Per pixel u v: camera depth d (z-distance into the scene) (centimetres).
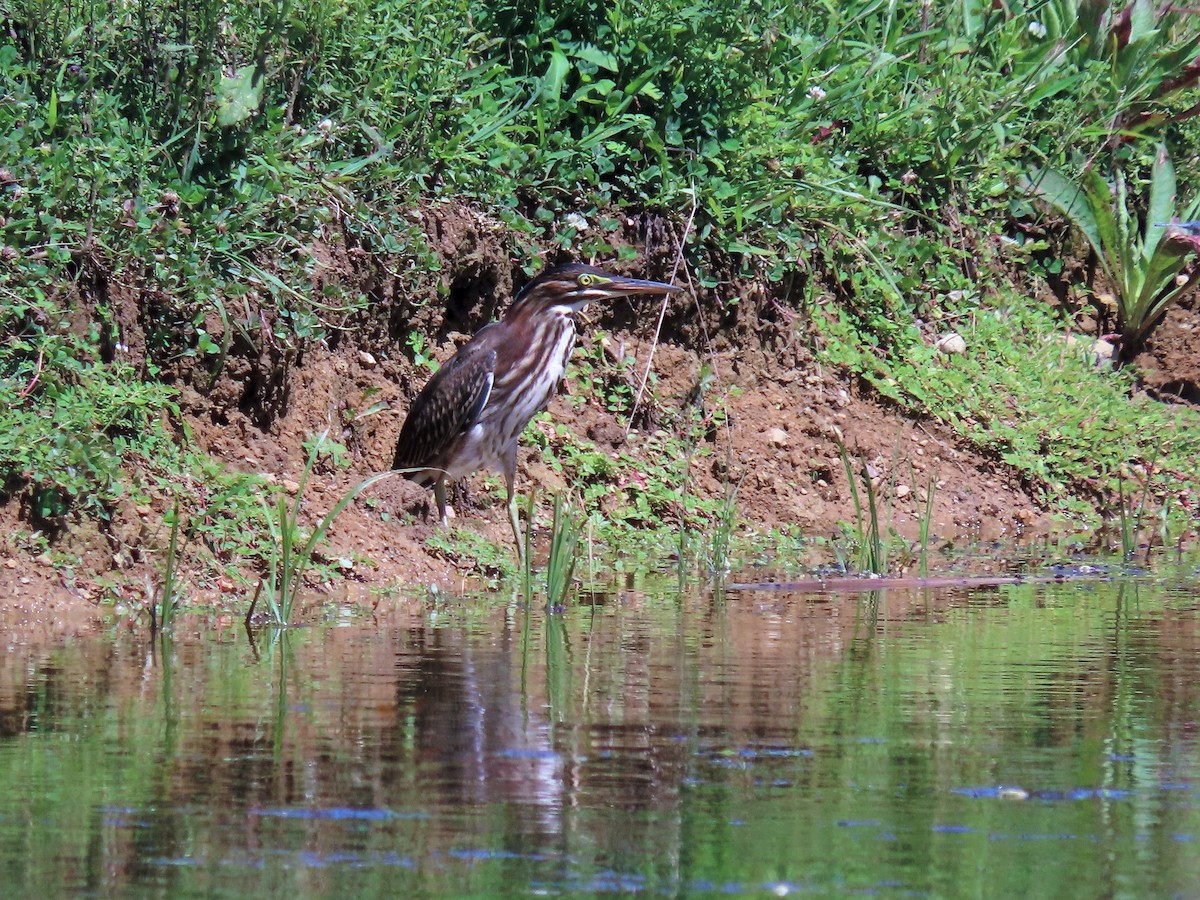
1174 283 1970
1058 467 1675
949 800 592
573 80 1631
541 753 653
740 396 1606
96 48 1358
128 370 1191
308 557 1068
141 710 725
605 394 1535
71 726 695
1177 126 2114
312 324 1291
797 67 1747
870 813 577
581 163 1563
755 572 1255
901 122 1819
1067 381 1797
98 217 1226
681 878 510
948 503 1602
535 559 1286
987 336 1798
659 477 1480
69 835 547
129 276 1234
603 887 501
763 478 1545
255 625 989
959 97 1880
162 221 1241
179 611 1046
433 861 523
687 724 704
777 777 621
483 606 1076
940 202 1867
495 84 1546
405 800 589
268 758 642
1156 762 646
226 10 1394
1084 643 918
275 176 1320
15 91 1271
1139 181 2011
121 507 1111
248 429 1271
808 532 1491
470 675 812
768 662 853
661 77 1625
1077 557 1355
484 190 1499
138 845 538
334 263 1357
